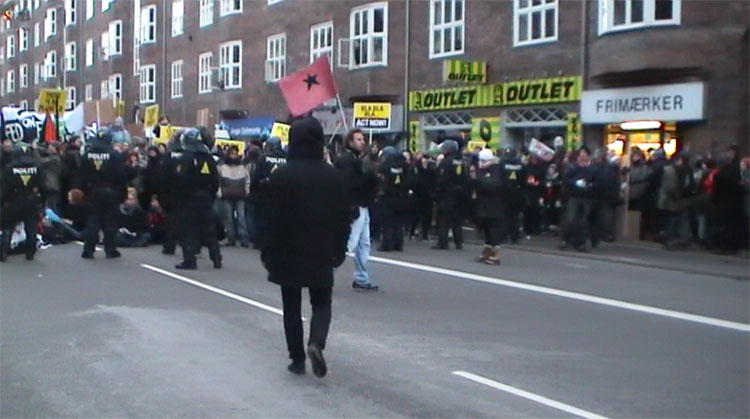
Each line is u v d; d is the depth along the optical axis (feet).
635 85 74.69
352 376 26.53
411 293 42.01
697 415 23.38
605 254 59.06
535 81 84.33
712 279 48.73
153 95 156.66
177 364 27.63
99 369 26.99
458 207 60.90
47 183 62.44
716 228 60.08
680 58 70.54
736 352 30.86
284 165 25.70
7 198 51.24
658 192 64.59
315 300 26.20
